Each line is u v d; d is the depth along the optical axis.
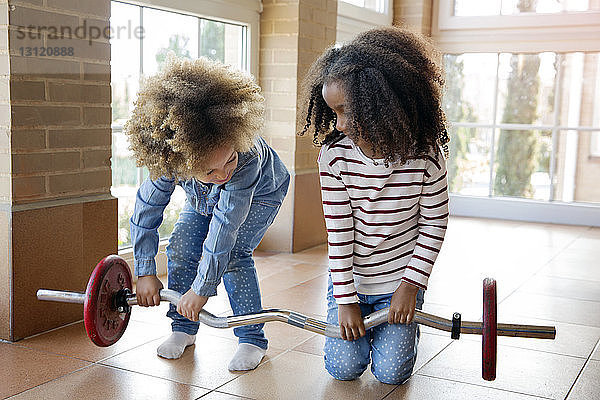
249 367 1.93
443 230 1.74
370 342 1.90
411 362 1.85
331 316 1.88
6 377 1.84
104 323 1.74
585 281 3.14
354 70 1.53
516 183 5.06
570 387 1.87
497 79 5.02
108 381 1.83
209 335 2.22
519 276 3.21
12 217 2.06
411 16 5.03
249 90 1.74
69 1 2.19
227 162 1.74
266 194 2.00
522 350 2.16
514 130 5.02
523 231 4.52
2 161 2.07
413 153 1.62
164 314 2.44
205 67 1.73
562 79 4.85
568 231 4.55
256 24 3.59
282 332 2.28
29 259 2.13
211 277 1.76
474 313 2.57
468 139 5.16
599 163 4.82
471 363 2.04
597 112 4.78
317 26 3.71
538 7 4.84
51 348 2.07
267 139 3.66
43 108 2.14
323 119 1.70
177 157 1.63
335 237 1.73
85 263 2.33
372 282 1.80
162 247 3.12
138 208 1.85
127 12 2.80
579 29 4.70
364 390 1.82
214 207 1.91
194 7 3.10
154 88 1.65
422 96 1.57
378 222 1.73
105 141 2.39
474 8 5.03
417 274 1.70
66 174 2.25
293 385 1.84
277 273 3.14
